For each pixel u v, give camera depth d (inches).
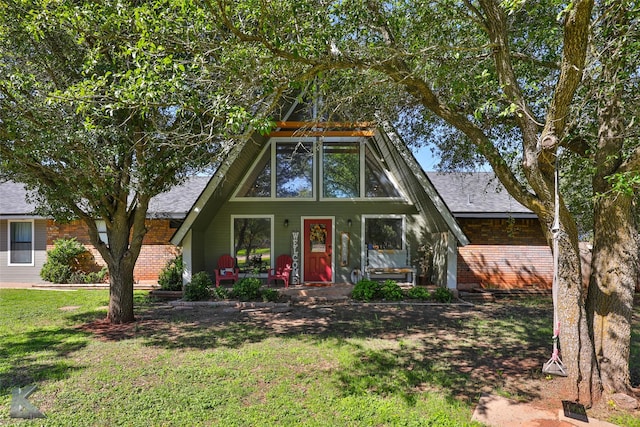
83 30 211.6
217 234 524.4
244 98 213.0
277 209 525.0
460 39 275.1
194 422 166.9
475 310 412.8
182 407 180.7
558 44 262.8
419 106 344.8
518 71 287.1
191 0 177.3
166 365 236.1
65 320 357.1
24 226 613.6
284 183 528.7
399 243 529.7
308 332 316.8
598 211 196.2
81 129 260.1
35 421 167.8
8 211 593.9
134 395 193.3
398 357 251.8
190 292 446.9
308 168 529.7
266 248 523.2
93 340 290.4
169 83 184.9
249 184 526.9
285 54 191.2
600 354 188.5
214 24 195.0
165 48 195.0
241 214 524.1
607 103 194.7
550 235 191.8
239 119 184.4
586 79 206.8
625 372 184.2
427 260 521.0
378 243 530.0
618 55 192.5
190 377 216.8
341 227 526.6
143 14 189.6
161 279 526.6
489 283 549.0
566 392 189.2
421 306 432.5
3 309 405.4
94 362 241.1
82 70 278.8
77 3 241.6
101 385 205.8
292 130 482.3
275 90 210.8
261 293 455.5
